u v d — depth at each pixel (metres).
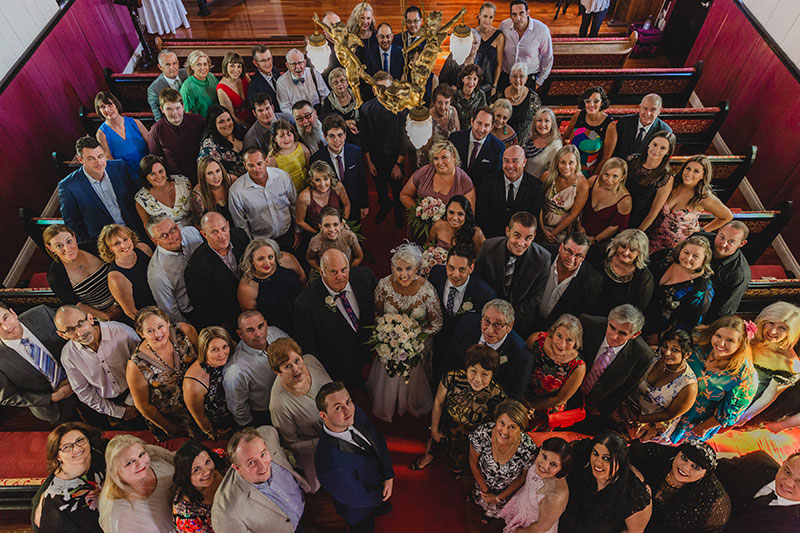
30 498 3.88
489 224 5.18
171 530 3.21
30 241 6.69
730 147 7.72
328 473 3.21
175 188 4.89
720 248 4.24
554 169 4.74
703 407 3.95
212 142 5.39
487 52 6.87
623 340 3.57
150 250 4.52
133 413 4.40
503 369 3.74
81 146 4.76
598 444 2.97
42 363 4.16
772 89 6.83
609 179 4.59
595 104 5.52
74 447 3.20
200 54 6.00
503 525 4.05
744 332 3.58
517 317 4.37
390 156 5.87
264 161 4.73
